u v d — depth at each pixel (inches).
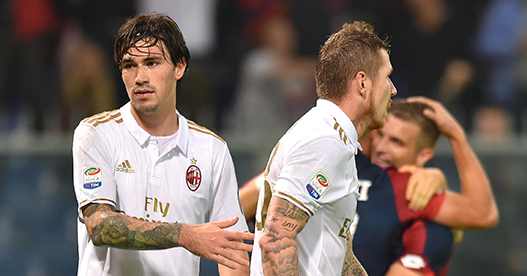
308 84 981.8
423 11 1072.8
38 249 657.0
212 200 349.4
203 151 343.3
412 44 1067.3
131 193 324.5
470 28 1081.4
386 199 405.4
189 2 1009.5
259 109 948.6
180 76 334.0
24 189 671.1
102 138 322.7
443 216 406.9
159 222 305.7
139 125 331.9
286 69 983.6
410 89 1064.8
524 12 1122.7
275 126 943.7
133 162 327.0
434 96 1063.0
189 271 341.1
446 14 1080.8
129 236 298.5
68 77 933.2
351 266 356.8
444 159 681.0
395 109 422.9
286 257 291.9
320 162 298.8
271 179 315.3
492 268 684.7
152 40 316.5
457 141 424.8
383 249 401.4
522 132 1043.3
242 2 1037.2
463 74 1065.5
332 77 315.6
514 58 1082.1
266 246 294.2
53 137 704.4
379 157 423.2
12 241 655.8
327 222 311.7
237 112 957.2
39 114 927.0
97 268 328.8
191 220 337.4
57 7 973.2
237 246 302.2
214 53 1015.6
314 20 1050.7
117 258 328.2
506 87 1070.4
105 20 983.0
